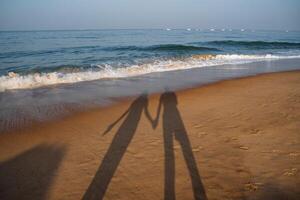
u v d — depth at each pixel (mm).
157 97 8016
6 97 7902
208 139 4812
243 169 3760
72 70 12539
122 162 4051
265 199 3102
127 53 21453
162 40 42719
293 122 5527
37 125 5629
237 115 6133
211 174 3670
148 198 3209
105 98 7875
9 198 3230
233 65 15469
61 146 4625
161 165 3945
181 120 5875
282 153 4176
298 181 3418
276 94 8133
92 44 31750
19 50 23453
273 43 31953
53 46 28266
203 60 17031
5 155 4305
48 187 3441
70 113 6434
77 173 3764
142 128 5430
